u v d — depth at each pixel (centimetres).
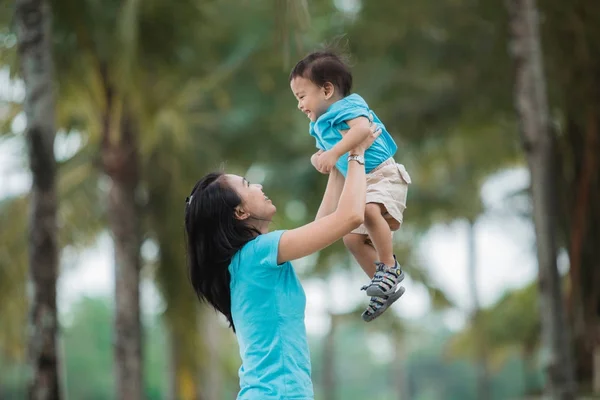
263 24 2694
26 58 1605
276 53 1362
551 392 1830
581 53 2242
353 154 657
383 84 2702
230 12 2711
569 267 2428
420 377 9400
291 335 649
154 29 2225
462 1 2409
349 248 730
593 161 2339
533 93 1855
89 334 6975
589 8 2175
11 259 2592
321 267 4375
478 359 4766
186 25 2281
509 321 3788
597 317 2416
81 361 6850
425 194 3881
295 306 656
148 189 2662
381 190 686
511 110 2570
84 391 6812
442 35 2514
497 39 2400
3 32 2002
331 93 682
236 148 3209
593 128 2325
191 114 3009
